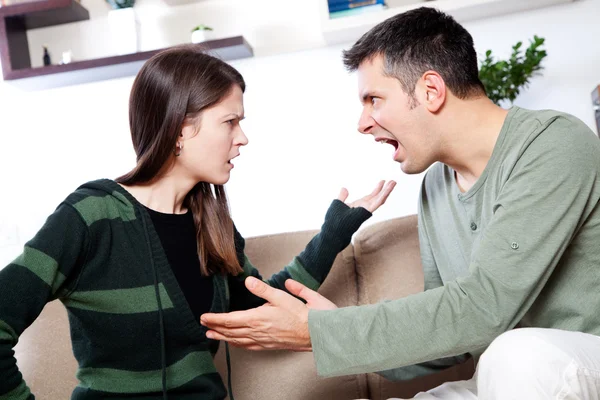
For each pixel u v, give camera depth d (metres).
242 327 1.02
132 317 1.07
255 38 2.14
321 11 1.93
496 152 1.09
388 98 1.16
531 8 1.99
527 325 1.08
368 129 1.22
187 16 2.17
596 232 1.01
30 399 0.95
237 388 1.50
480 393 0.90
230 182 2.14
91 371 1.08
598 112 1.87
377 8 1.94
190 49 1.21
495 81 1.75
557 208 0.96
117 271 1.08
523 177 0.99
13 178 2.22
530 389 0.81
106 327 1.06
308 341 1.01
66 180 2.21
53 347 1.54
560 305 1.03
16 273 0.94
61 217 1.02
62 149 2.21
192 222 1.24
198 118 1.15
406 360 0.94
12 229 2.21
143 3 2.19
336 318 0.97
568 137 1.00
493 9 1.96
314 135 2.11
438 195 1.30
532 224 0.95
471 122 1.13
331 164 2.10
